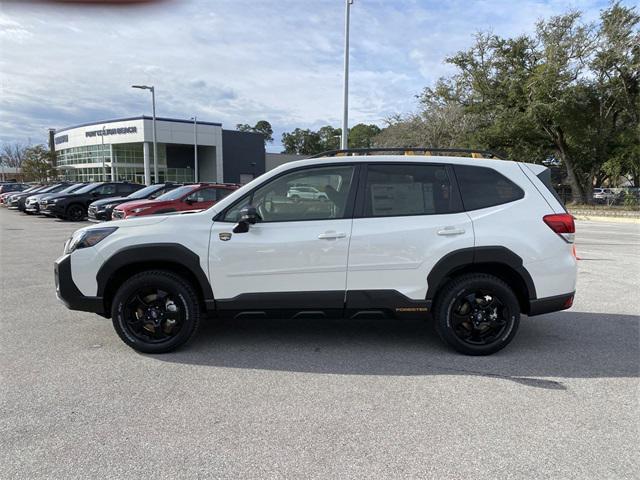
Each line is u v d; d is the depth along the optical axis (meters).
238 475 2.64
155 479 2.61
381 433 3.09
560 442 2.99
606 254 11.00
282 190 4.48
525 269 4.38
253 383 3.86
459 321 4.46
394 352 4.60
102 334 5.07
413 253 4.34
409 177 4.50
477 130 34.59
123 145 59.59
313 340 4.95
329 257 4.33
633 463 2.77
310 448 2.91
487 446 2.94
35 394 3.63
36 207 23.14
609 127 30.14
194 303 4.46
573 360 4.39
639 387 3.81
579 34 28.06
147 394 3.64
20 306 6.21
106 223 4.61
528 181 4.58
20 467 2.71
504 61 31.61
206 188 13.22
